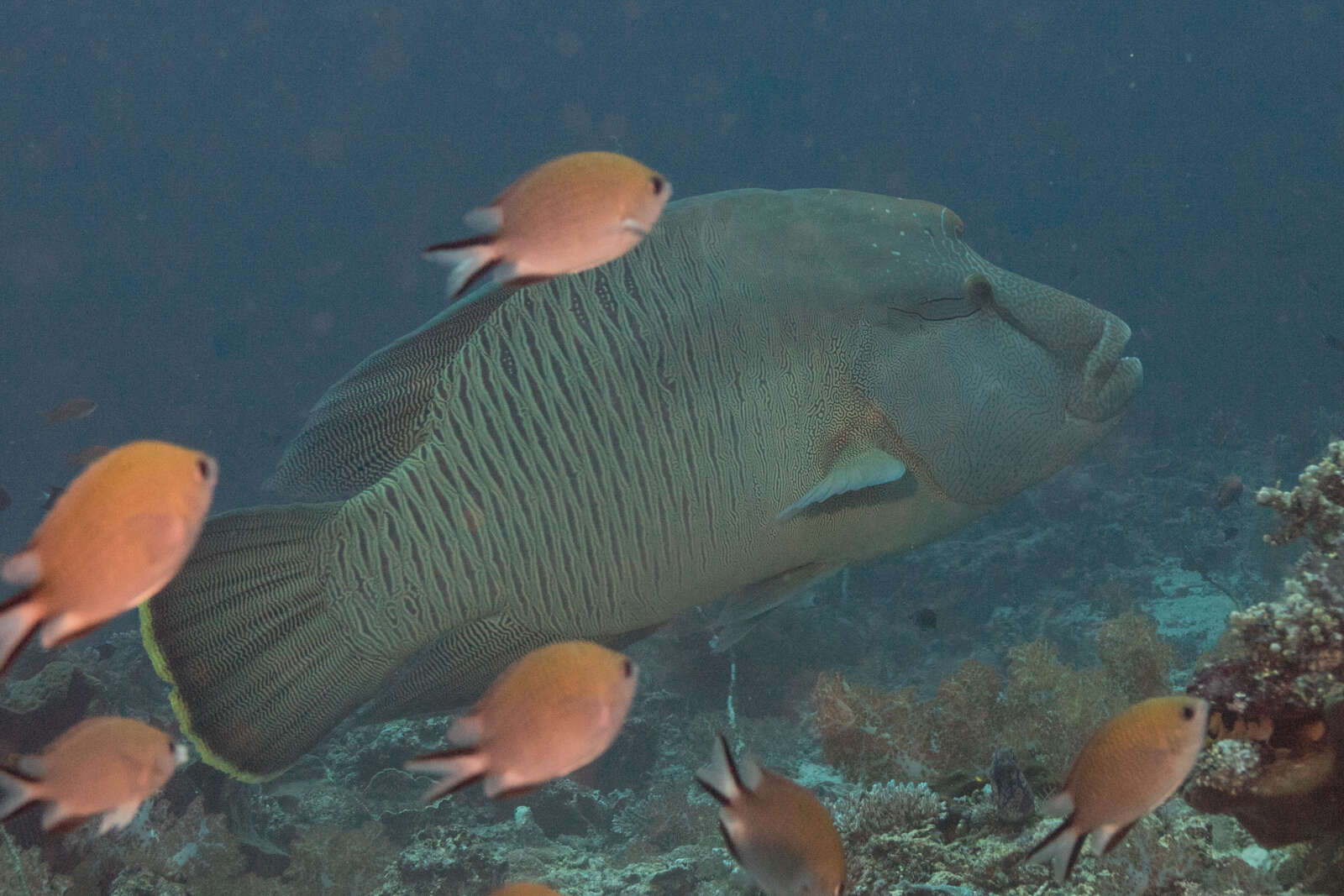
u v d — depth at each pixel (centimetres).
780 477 363
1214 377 3334
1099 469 2061
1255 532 1485
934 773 454
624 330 349
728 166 12612
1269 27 10438
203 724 340
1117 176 10181
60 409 1264
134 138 11250
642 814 896
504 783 162
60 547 130
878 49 11825
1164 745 179
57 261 9956
